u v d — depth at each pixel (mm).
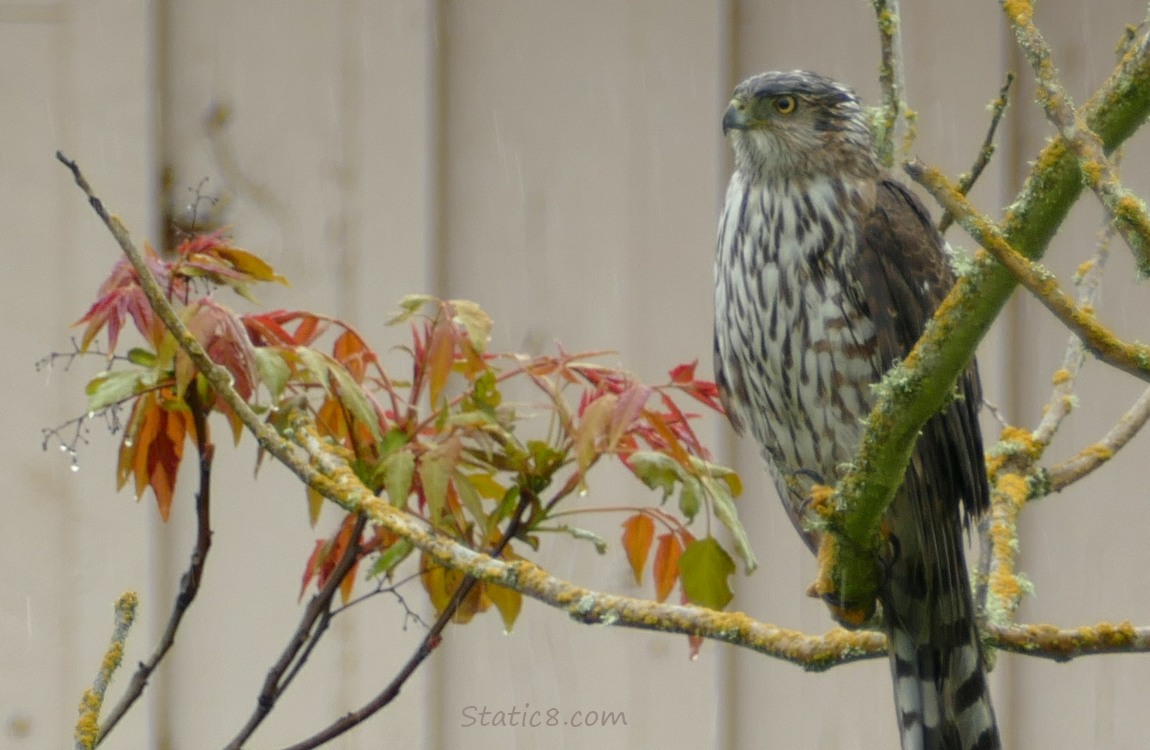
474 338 5246
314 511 5566
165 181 7168
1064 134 3486
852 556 4926
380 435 5230
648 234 7297
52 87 7137
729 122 6766
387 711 7012
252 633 7027
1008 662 7246
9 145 7125
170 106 7195
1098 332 3479
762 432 6926
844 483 4699
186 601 5152
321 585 5668
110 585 7000
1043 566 7266
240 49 7219
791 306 6598
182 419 5453
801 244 6590
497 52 7344
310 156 7203
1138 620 7176
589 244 7312
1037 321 7316
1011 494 6039
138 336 7109
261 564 7039
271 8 7223
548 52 7355
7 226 7102
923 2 7344
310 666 7020
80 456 7047
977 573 5969
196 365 4645
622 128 7332
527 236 7305
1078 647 5312
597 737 7109
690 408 7277
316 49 7230
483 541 5355
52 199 7113
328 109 7211
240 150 7191
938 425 6094
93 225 7109
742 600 7254
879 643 4879
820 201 6605
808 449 6805
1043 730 7207
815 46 7383
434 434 5492
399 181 7195
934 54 7328
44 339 7082
